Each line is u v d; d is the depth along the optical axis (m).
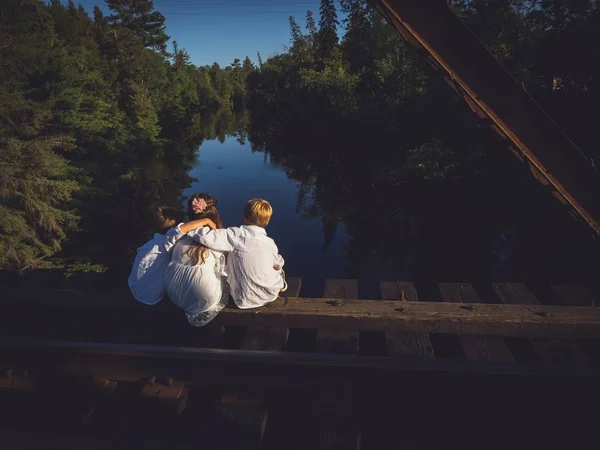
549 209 16.64
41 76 24.09
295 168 34.22
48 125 22.77
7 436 3.58
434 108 24.67
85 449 3.47
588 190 2.20
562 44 18.33
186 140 54.19
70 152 25.12
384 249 17.45
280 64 63.91
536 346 4.01
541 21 19.70
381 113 30.02
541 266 14.30
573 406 3.53
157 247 4.12
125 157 31.72
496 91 2.14
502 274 14.40
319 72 45.09
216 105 106.19
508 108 2.14
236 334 5.13
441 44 2.12
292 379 3.71
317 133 41.06
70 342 3.96
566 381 3.50
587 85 18.53
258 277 4.04
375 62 33.66
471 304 4.31
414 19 2.12
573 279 13.09
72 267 15.68
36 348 3.93
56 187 16.91
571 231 15.34
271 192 27.41
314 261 16.58
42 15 35.38
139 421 3.68
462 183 22.86
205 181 30.94
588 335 3.93
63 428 3.68
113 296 4.55
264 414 3.54
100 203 22.22
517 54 20.67
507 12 21.14
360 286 14.26
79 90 26.03
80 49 37.47
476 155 21.56
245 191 27.86
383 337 5.79
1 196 15.54
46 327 4.63
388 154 28.80
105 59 46.50
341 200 24.80
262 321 4.15
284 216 22.44
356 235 19.22
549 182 2.25
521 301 4.55
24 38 19.61
